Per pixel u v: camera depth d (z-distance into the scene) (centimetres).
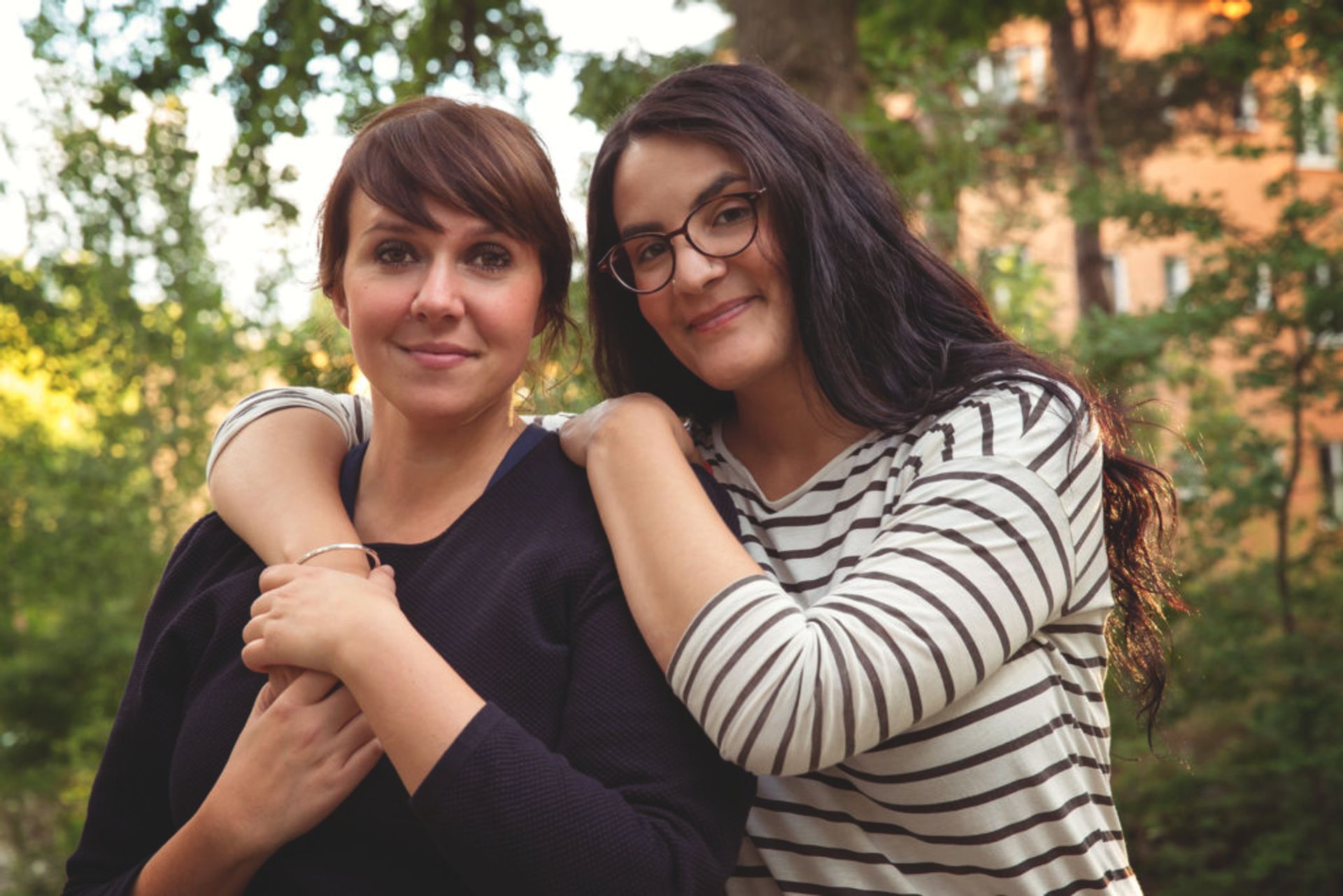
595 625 129
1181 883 554
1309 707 533
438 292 128
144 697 138
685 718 126
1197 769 578
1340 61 582
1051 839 138
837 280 148
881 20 809
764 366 150
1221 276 582
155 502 946
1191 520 566
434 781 112
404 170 128
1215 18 950
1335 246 571
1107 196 630
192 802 130
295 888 126
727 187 146
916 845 140
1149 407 409
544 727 126
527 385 170
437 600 131
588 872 112
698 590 123
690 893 119
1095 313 620
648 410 142
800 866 144
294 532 135
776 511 154
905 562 128
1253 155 603
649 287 153
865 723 120
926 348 153
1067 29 912
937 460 139
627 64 572
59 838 914
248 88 648
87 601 952
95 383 966
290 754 121
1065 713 142
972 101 681
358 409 165
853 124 548
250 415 154
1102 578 148
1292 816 553
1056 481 137
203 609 138
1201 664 555
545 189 134
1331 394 567
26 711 906
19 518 948
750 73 154
